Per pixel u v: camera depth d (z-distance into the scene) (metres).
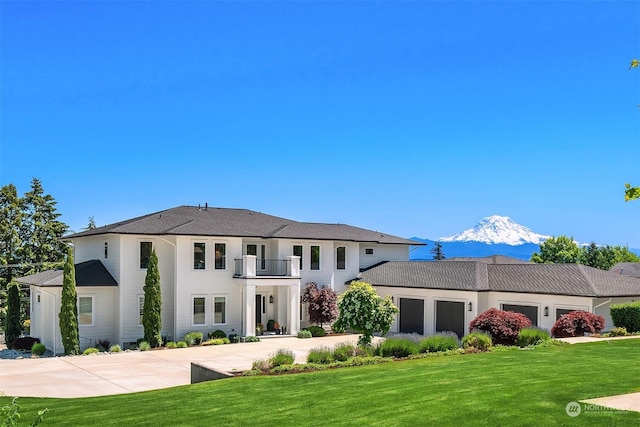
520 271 32.56
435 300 33.72
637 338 23.48
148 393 16.12
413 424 10.66
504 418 10.54
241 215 40.62
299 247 37.22
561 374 14.52
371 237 41.72
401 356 20.16
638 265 66.62
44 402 15.41
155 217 35.81
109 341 32.25
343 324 22.42
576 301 28.08
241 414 12.48
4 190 48.47
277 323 35.84
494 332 22.25
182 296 32.81
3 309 44.56
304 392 14.25
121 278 32.28
